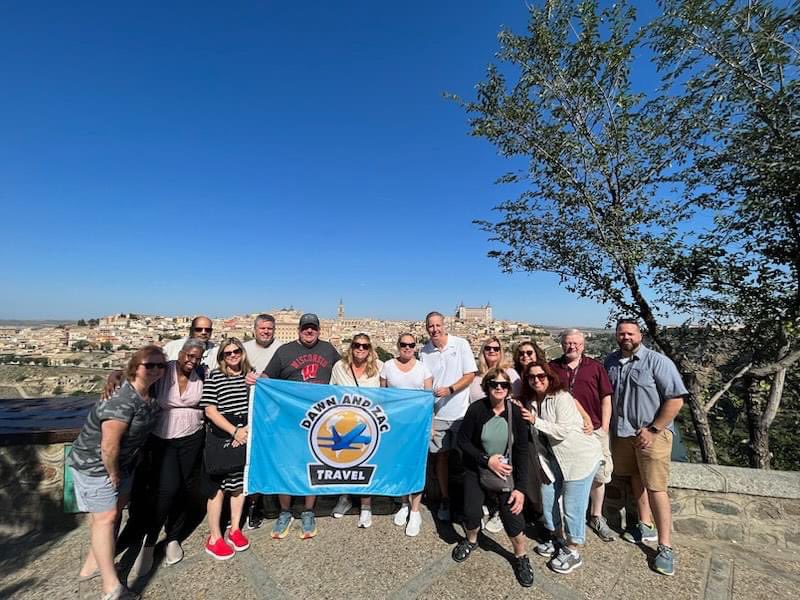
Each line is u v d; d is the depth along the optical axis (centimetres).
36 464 371
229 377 345
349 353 403
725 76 497
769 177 472
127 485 303
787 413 592
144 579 294
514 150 619
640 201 571
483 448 314
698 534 353
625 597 278
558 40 561
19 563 316
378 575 301
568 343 369
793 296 508
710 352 586
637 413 339
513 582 295
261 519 387
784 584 292
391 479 369
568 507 312
